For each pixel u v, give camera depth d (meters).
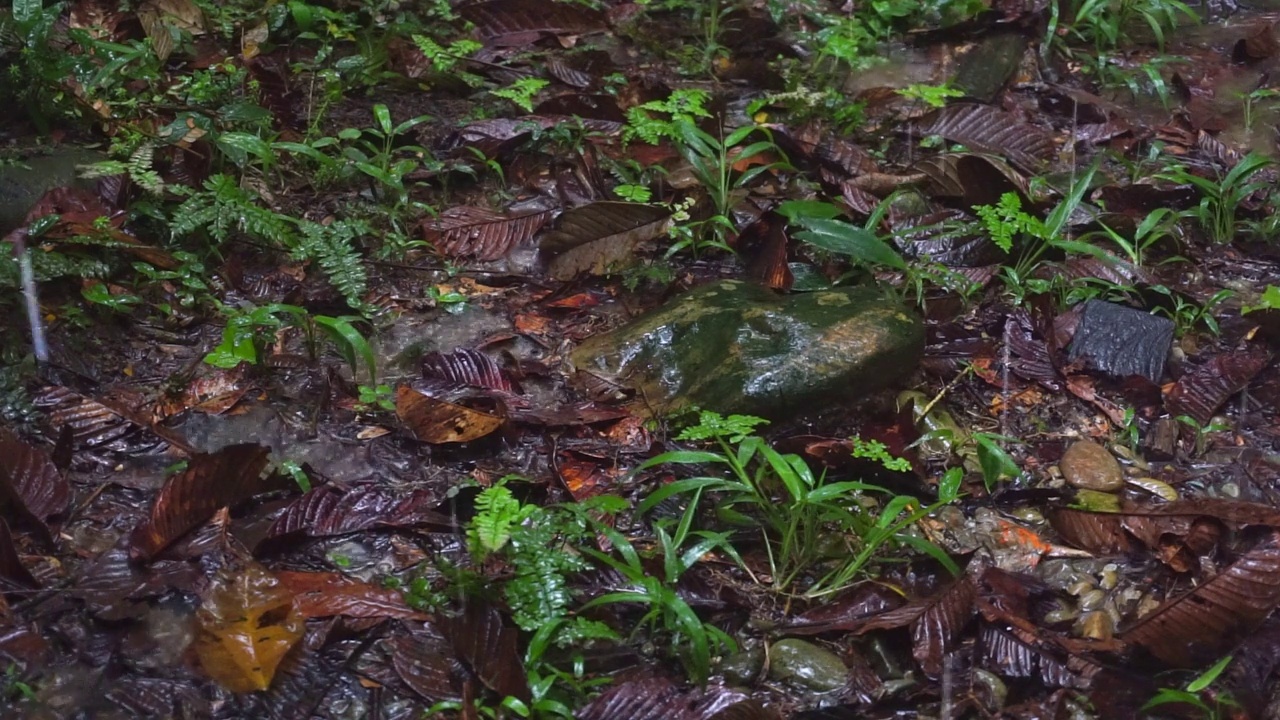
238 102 3.32
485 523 2.70
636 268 3.22
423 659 2.69
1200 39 4.02
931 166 3.40
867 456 2.87
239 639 2.67
